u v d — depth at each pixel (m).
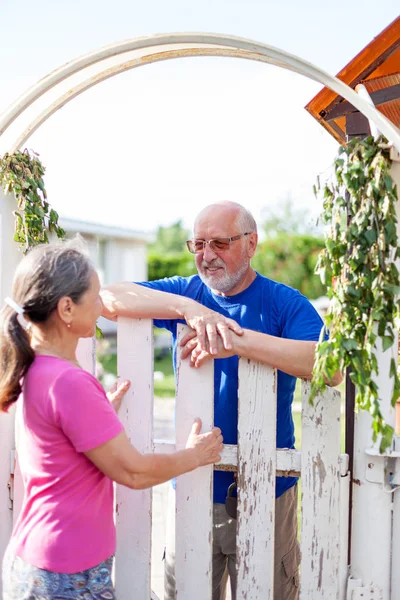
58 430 1.76
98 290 1.89
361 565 2.26
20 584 1.78
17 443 1.89
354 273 1.97
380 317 1.92
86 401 1.74
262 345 2.19
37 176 2.67
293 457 2.27
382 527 2.24
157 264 22.14
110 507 1.91
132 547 2.40
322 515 2.23
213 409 2.31
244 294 2.53
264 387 2.25
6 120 2.35
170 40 2.15
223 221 2.44
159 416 8.65
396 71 2.53
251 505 2.29
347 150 2.01
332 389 2.21
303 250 19.66
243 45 2.09
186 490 2.33
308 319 2.38
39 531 1.78
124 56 2.40
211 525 2.32
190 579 2.35
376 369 1.97
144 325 2.37
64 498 1.78
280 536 2.53
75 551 1.77
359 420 2.25
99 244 18.89
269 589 2.28
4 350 1.79
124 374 2.39
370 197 1.95
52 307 1.79
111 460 1.76
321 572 2.24
